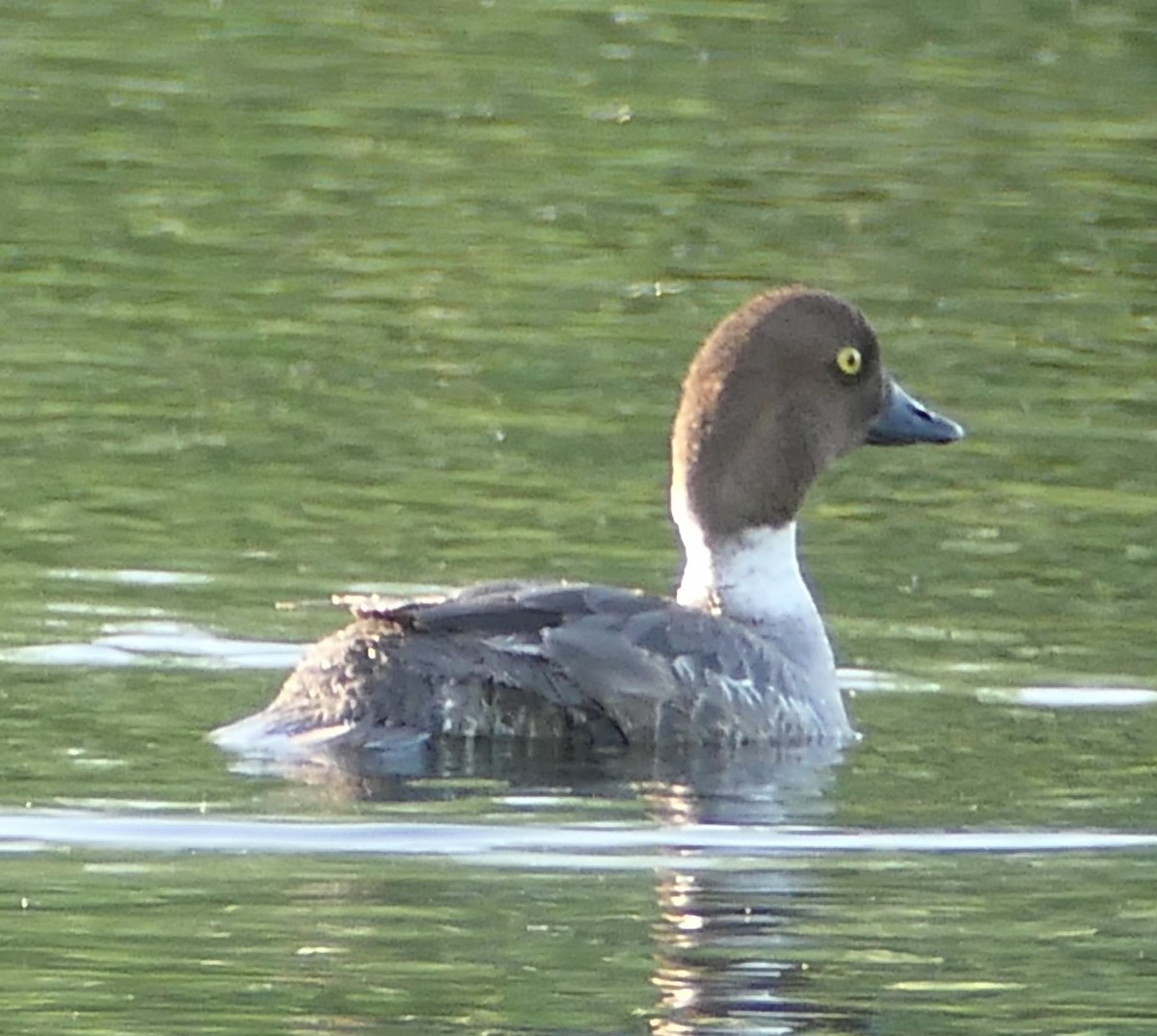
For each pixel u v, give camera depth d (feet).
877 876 39.83
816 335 50.08
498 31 90.48
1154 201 76.84
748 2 93.61
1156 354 66.18
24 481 55.93
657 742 44.70
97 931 37.19
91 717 44.62
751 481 49.44
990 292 69.97
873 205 75.87
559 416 61.11
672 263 71.05
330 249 71.61
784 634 48.80
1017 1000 36.09
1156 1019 35.63
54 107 81.30
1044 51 89.25
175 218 73.26
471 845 40.27
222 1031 34.53
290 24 90.48
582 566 52.80
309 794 41.83
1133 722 46.85
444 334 65.67
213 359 63.62
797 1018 35.42
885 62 87.97
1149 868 40.32
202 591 50.85
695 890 39.11
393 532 53.93
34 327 65.26
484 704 43.78
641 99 83.87
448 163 78.07
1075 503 57.47
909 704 47.73
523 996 35.68
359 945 37.06
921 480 59.11
